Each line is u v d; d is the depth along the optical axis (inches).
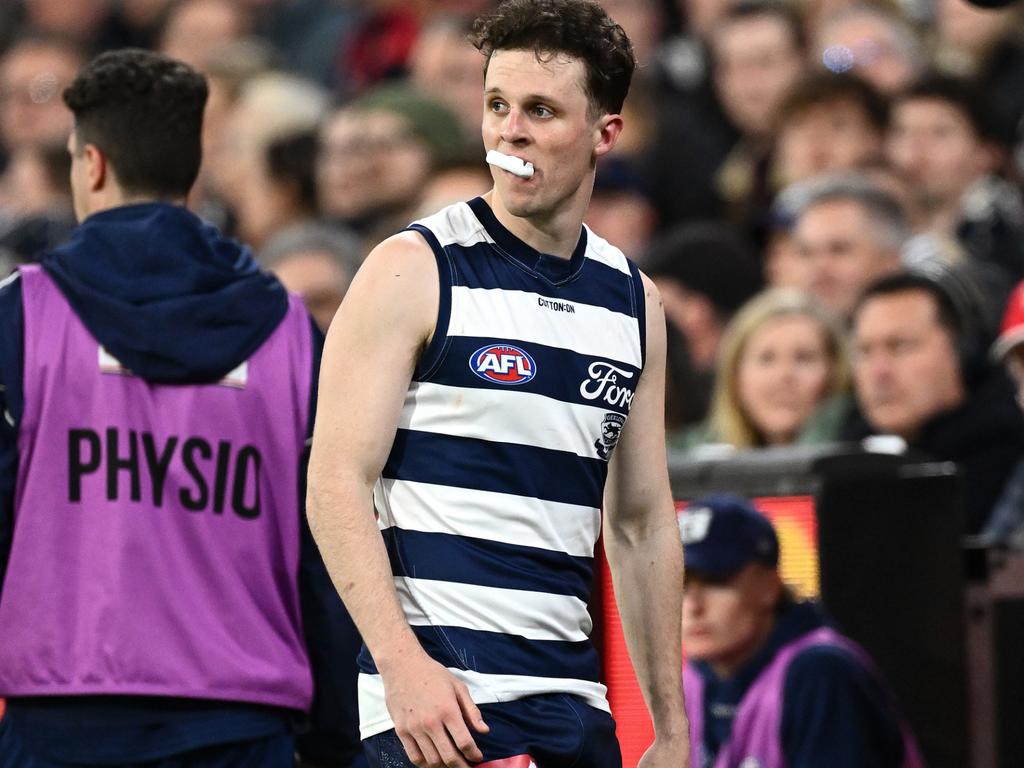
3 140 1529.3
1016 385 810.2
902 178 1071.0
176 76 541.6
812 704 601.9
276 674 511.2
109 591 498.0
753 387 855.1
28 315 505.7
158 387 509.0
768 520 627.2
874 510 636.7
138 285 510.9
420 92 1215.6
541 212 448.8
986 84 1200.8
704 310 1005.2
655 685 482.3
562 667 450.3
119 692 494.3
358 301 442.6
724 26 1298.0
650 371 479.2
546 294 455.8
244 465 515.2
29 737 499.5
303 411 523.5
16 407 501.0
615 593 492.1
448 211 457.7
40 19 1669.5
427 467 443.8
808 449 661.3
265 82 1312.7
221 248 529.0
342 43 1561.3
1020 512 760.3
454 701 419.8
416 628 441.4
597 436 459.5
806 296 876.6
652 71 1327.5
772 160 1146.7
